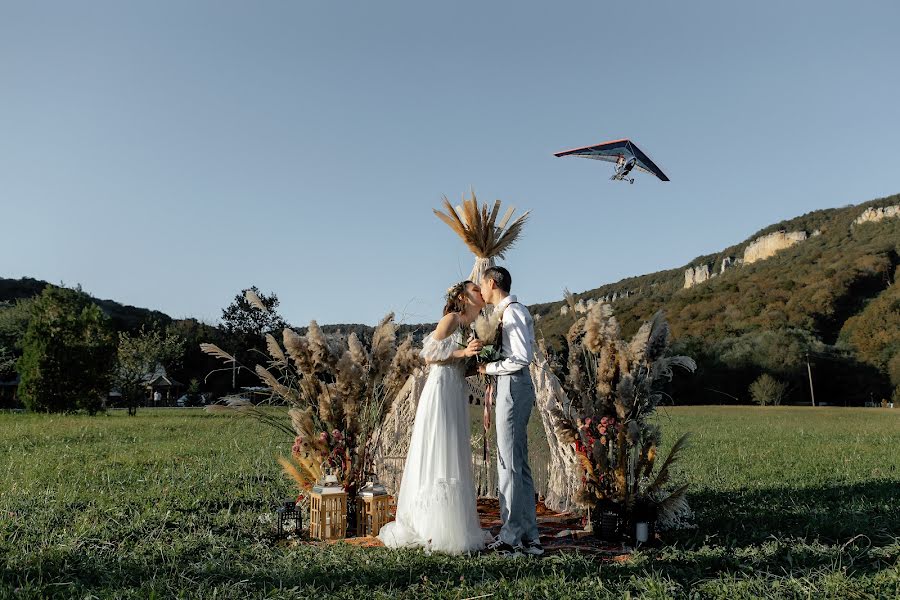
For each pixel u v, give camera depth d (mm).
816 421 23953
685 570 4059
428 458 4848
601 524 5137
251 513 5957
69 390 26797
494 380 5484
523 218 6781
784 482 7977
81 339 27391
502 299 5027
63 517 5574
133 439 13781
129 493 6801
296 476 5688
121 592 3496
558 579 3855
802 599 3432
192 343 58438
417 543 4707
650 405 5301
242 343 55656
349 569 4051
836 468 9281
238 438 13695
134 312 96938
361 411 5707
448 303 5125
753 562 4141
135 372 36281
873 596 3447
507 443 4766
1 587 3520
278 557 4426
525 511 4754
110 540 4836
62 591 3539
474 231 6672
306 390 5738
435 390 4934
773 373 60938
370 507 5316
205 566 4023
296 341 5699
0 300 96562
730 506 6371
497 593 3605
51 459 9797
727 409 38750
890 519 5371
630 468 5141
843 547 4273
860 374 62812
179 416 26219
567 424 5355
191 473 8320
